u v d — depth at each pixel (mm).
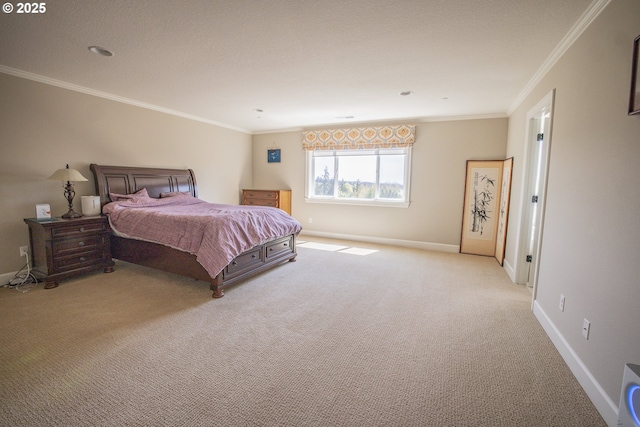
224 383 1713
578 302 1856
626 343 1391
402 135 5148
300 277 3600
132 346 2072
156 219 3318
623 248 1444
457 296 3062
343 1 1804
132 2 1831
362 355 2012
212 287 2971
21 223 3225
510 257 3807
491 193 4672
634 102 1363
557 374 1837
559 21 1982
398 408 1540
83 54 2635
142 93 3822
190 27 2143
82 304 2732
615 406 1429
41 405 1525
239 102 4203
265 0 1799
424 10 1894
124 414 1474
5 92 3035
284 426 1413
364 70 2936
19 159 3178
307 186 6164
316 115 4977
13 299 2807
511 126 4230
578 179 1947
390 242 5496
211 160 5609
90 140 3775
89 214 3533
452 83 3264
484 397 1629
